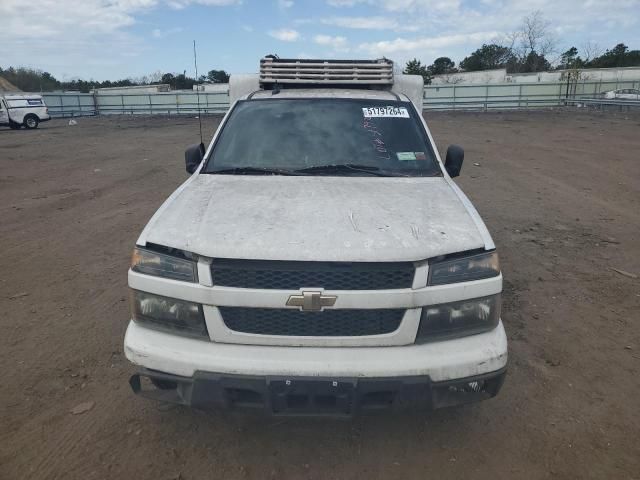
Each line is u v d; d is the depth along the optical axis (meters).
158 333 2.57
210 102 39.66
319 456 2.76
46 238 6.68
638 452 2.78
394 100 4.15
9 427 2.98
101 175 11.49
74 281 5.18
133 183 10.52
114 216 7.80
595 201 8.49
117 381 3.45
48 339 4.00
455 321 2.51
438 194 3.16
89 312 4.47
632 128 19.41
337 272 2.40
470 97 35.66
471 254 2.56
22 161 13.93
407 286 2.44
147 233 2.67
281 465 2.69
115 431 2.94
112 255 5.99
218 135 3.86
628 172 10.95
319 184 3.29
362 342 2.43
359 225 2.65
